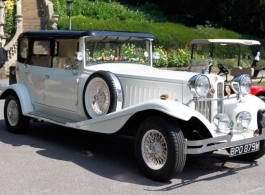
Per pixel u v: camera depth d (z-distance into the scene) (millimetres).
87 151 7051
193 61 9242
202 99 5707
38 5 27859
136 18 31078
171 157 5258
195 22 35094
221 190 5301
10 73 8883
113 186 5363
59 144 7477
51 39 7477
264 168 6301
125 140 7922
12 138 7828
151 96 6148
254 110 6152
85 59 6852
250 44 10703
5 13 25750
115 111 6184
